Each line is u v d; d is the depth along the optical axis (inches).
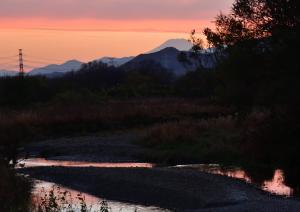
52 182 1147.3
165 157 1482.5
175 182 1059.9
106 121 2223.2
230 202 866.1
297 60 1277.1
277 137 1311.5
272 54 1318.9
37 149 1775.3
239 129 1614.2
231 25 1434.5
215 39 1478.8
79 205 727.1
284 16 1326.3
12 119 2044.8
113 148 1706.4
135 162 1492.4
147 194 990.4
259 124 1384.1
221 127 1739.7
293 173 1173.1
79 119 2194.9
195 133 1668.3
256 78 1336.1
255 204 801.6
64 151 1705.2
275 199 858.1
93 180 1152.8
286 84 1273.4
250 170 1223.5
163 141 1660.9
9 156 1032.8
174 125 1817.2
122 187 1062.4
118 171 1232.2
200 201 898.1
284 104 1304.1
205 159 1402.6
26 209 616.1
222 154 1408.7
